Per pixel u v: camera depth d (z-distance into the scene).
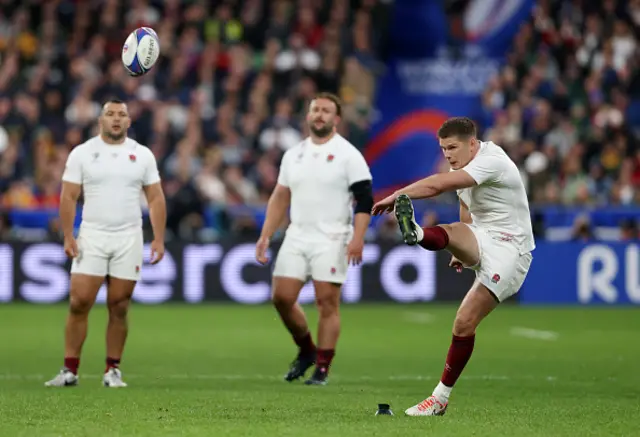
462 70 93.44
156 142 79.81
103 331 56.38
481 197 28.19
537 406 30.89
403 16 93.62
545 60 93.38
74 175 36.41
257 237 72.62
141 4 92.44
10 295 71.56
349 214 38.31
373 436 24.45
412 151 91.62
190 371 41.34
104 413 28.53
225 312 67.88
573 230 75.75
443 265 73.44
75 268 36.31
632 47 94.81
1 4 93.00
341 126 86.12
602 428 26.23
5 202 76.06
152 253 37.19
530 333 57.34
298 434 24.70
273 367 42.78
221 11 92.38
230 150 81.56
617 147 85.62
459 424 26.52
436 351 48.72
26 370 41.34
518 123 87.06
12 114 82.50
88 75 87.38
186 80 88.94
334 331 37.66
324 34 91.75
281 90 87.81
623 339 54.50
